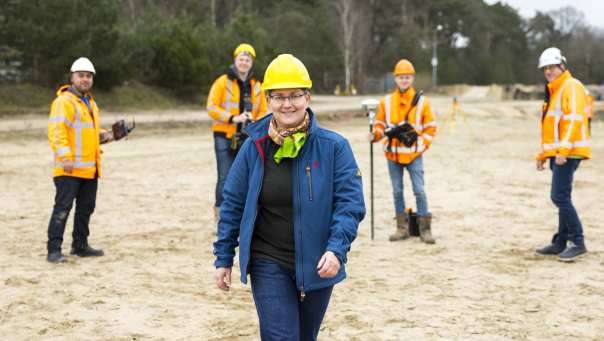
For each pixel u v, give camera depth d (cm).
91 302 584
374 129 868
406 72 827
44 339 495
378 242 864
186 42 3878
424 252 807
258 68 4466
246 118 805
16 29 3002
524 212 1091
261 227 353
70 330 514
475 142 2495
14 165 1583
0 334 503
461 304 594
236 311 566
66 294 607
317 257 344
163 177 1452
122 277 671
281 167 349
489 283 665
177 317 548
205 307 576
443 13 10512
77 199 747
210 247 817
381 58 8794
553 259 766
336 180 349
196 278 673
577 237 760
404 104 842
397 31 8744
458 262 755
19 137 2083
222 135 837
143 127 2572
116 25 3712
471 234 920
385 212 1088
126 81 3628
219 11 6956
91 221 974
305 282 342
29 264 717
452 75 9375
